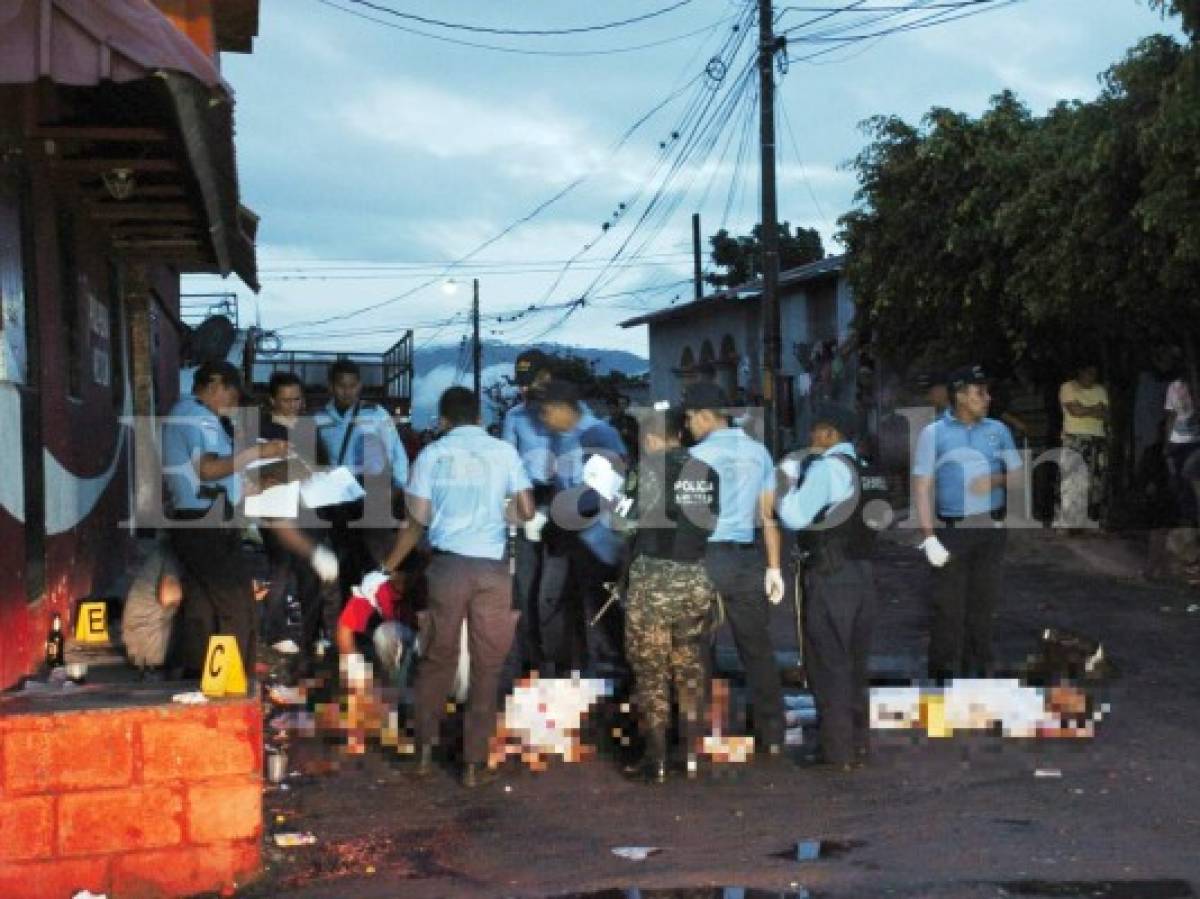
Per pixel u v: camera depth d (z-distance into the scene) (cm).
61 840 552
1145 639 1093
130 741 559
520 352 950
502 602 724
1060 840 610
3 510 683
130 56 511
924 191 1898
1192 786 693
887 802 678
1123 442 1783
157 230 1223
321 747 791
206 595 782
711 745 745
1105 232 1446
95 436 1081
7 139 753
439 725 755
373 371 2900
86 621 868
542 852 608
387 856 606
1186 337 1523
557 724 773
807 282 2789
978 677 882
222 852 568
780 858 593
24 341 802
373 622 859
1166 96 1281
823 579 739
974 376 873
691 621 728
